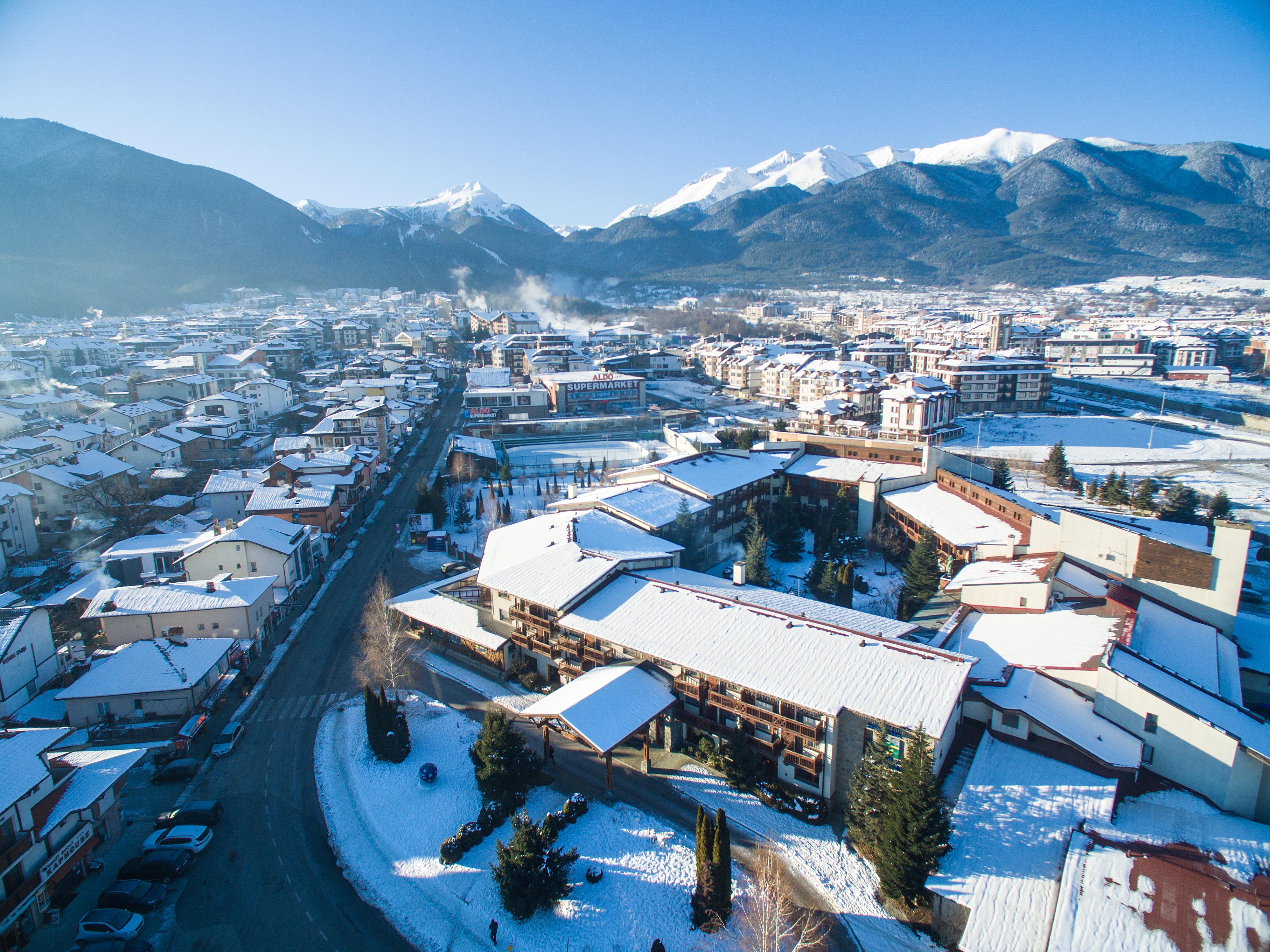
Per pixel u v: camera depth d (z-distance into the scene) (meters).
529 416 171.12
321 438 122.25
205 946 33.62
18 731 37.59
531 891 34.78
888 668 42.44
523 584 58.09
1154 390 189.75
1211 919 29.02
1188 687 41.38
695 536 77.06
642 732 50.22
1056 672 44.44
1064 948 28.64
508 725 42.12
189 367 185.12
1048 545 62.84
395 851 39.94
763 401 198.50
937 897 34.16
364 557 84.56
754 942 33.09
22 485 90.31
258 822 41.91
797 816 41.59
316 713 52.91
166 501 95.38
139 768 46.81
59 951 32.78
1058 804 36.62
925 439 137.50
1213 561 52.88
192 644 54.78
